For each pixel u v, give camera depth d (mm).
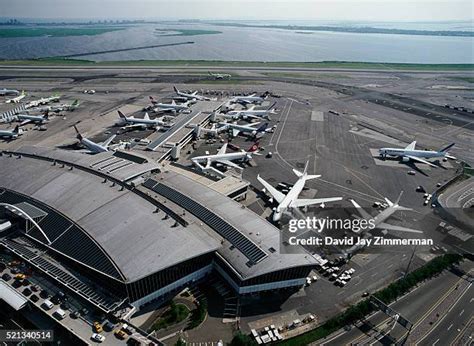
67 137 180875
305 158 162500
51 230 93125
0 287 80750
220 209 101625
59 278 82250
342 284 89250
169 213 96438
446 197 131375
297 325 77750
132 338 70750
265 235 92250
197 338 74125
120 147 160250
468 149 179875
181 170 133875
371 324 78625
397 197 130500
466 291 88312
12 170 117750
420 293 87375
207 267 89125
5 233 97125
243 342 71250
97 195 102688
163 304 82250
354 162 159625
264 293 85688
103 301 76500
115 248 82812
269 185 126875
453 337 76125
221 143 176500
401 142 186500
